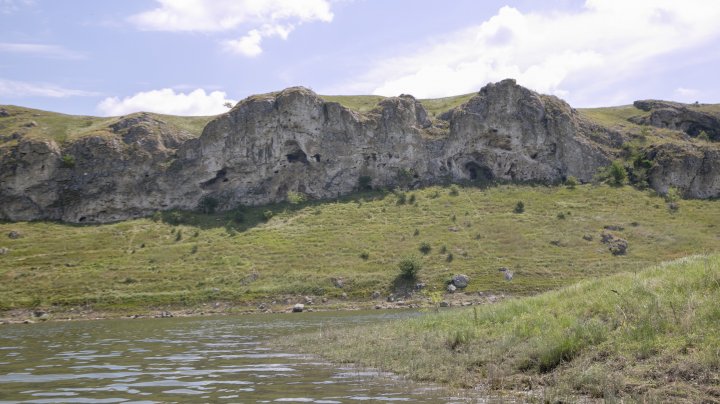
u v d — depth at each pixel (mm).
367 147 102625
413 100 108625
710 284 19234
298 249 77375
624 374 14719
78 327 46500
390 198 95438
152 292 65375
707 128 114250
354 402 13898
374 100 120500
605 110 125688
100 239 84938
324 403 13828
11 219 95188
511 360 17516
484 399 14094
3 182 96750
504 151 101625
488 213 86312
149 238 85438
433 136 104375
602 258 67750
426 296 60875
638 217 81688
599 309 19797
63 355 26062
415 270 65938
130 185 98938
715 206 87312
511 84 102938
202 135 102062
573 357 16547
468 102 105688
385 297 62094
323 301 61969
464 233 78750
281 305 61312
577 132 102062
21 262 74688
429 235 79062
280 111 102562
